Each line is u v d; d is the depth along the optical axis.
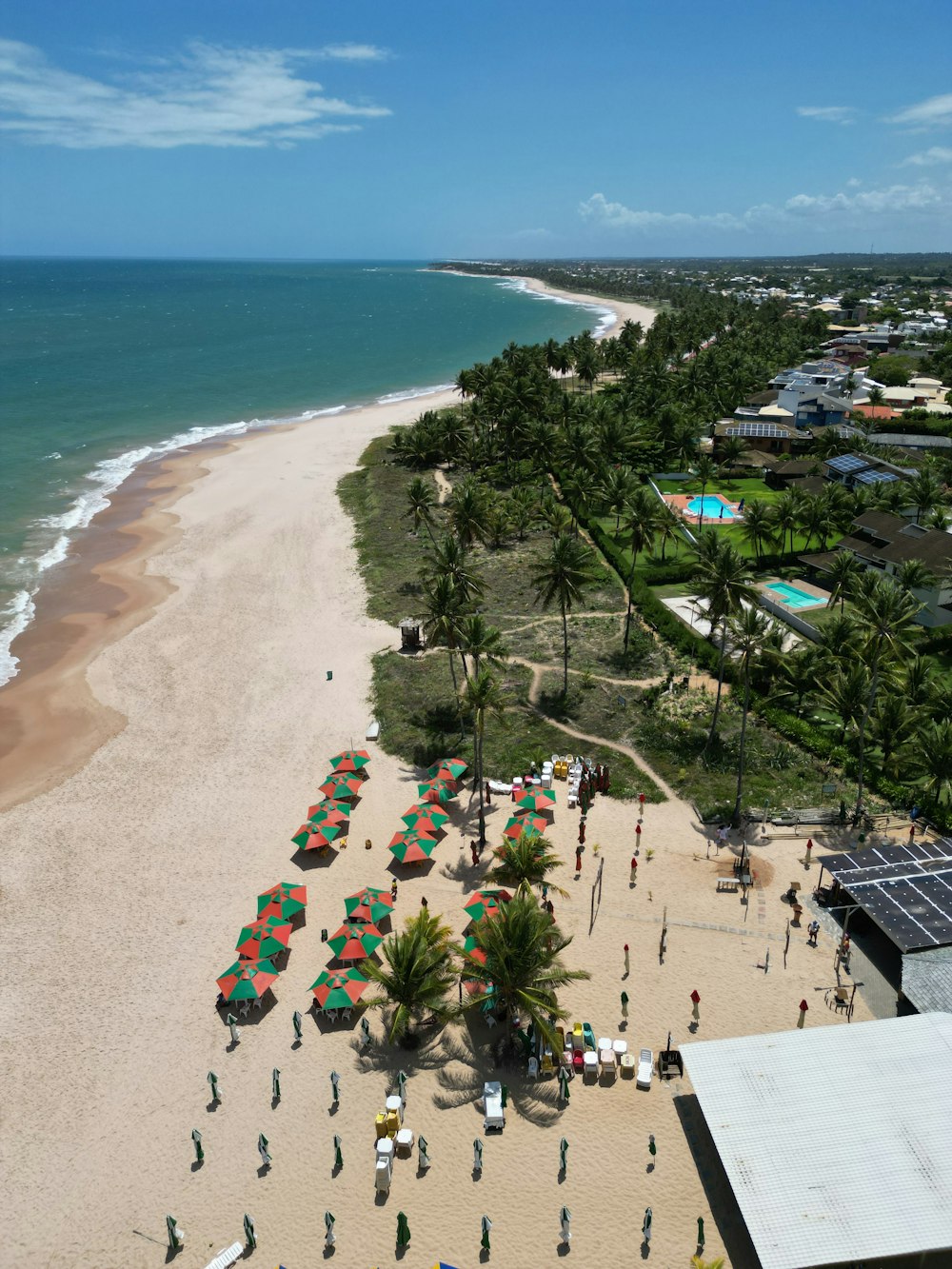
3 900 47.41
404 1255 30.31
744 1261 29.77
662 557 95.75
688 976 42.16
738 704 66.06
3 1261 30.42
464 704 52.34
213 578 92.31
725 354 176.88
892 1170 29.25
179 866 50.12
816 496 99.44
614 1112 35.53
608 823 53.69
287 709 67.06
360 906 44.78
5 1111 35.81
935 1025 34.97
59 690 69.88
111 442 145.25
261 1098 36.41
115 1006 40.81
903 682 59.91
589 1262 29.97
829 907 46.50
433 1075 37.41
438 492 119.38
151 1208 32.19
